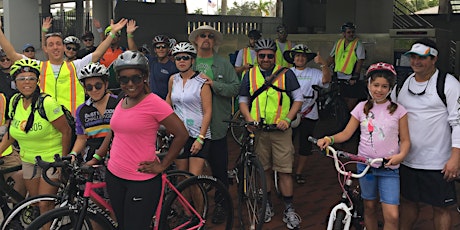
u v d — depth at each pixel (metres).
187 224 3.94
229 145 8.48
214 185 4.10
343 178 3.74
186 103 4.32
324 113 9.00
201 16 17.12
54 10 27.59
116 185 3.27
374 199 3.68
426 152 3.64
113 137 3.62
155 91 4.99
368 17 14.52
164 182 3.63
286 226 4.75
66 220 3.30
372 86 3.49
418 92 3.61
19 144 4.01
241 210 4.46
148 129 3.13
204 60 4.64
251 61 8.31
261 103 4.52
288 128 4.59
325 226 4.79
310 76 6.01
